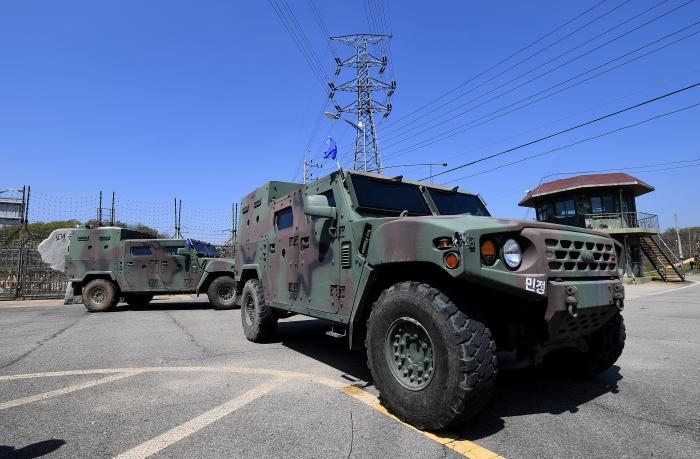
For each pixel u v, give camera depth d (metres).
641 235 30.17
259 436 3.12
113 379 4.68
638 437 3.05
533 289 3.07
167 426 3.33
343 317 4.28
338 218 4.48
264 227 6.61
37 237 21.88
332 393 4.12
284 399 3.96
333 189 4.72
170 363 5.44
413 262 3.44
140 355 5.95
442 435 3.11
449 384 2.96
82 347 6.59
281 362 5.46
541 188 32.53
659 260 30.98
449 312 3.05
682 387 4.20
